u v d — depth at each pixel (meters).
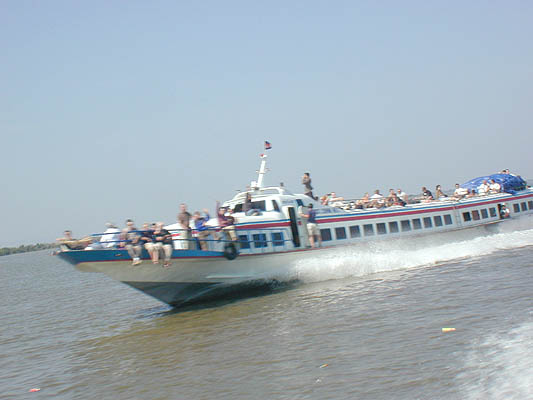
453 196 29.92
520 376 8.34
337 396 8.99
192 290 19.58
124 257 17.44
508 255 22.31
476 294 14.89
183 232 19.05
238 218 20.34
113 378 12.27
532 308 12.39
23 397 11.87
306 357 11.34
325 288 19.53
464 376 8.84
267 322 15.18
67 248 17.33
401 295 16.23
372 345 11.43
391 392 8.78
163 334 15.87
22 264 140.25
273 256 20.55
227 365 11.71
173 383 11.16
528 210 31.84
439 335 11.38
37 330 20.61
